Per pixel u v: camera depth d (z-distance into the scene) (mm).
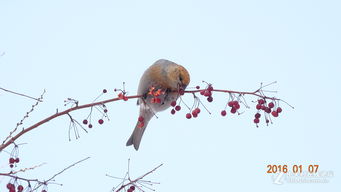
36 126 5973
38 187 5645
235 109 6422
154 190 6242
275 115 6391
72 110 6191
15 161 5973
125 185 6160
